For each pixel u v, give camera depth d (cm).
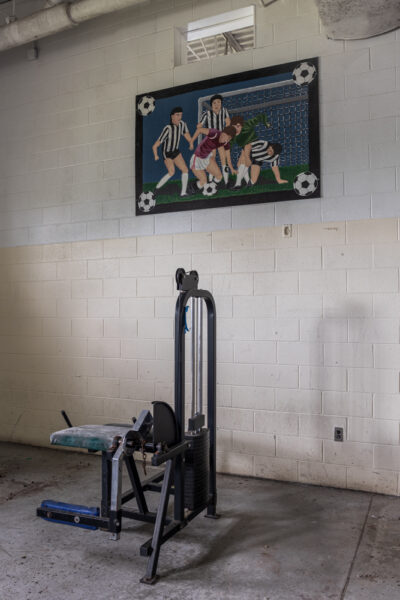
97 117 479
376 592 233
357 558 266
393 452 361
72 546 282
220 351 418
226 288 418
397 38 371
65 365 488
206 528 304
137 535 296
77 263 485
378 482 365
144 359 450
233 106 419
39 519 319
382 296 368
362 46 381
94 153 480
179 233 438
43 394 498
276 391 397
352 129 381
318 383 385
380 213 371
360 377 372
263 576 248
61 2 432
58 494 364
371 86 377
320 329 386
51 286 498
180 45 459
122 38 469
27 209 514
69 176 492
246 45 581
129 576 249
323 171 389
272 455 397
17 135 521
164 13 451
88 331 477
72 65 493
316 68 392
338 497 357
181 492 279
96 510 266
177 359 281
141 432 262
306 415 387
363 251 375
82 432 290
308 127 393
